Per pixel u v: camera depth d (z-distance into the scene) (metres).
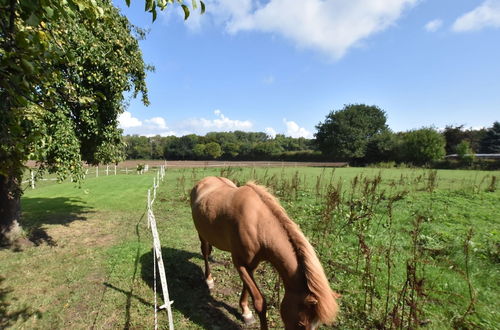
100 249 5.65
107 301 3.74
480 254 4.62
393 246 4.93
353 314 3.30
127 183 17.00
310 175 20.34
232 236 2.90
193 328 3.19
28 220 7.91
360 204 7.38
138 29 7.79
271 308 3.48
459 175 20.53
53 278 4.42
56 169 5.38
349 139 46.28
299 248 2.29
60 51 1.74
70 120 5.56
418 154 35.38
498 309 3.26
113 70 6.03
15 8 1.44
